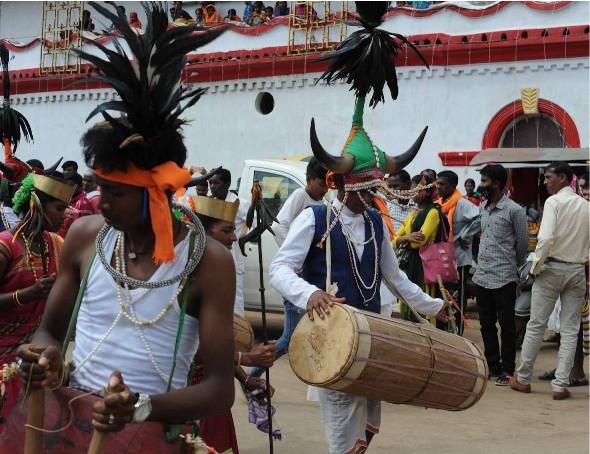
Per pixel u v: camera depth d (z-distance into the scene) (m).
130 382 2.47
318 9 16.20
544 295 7.58
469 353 4.28
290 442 6.05
